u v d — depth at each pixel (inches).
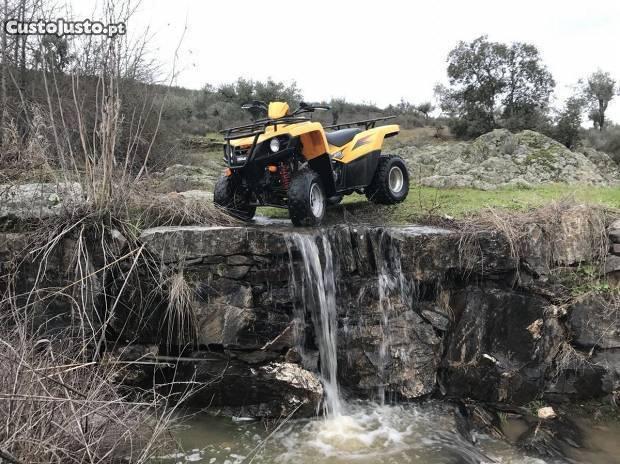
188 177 314.7
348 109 936.9
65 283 167.0
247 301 167.6
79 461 111.2
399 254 176.7
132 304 167.0
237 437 152.1
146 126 349.4
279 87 835.4
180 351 169.0
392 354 174.2
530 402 171.3
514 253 177.5
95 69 220.1
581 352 175.9
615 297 177.6
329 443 149.4
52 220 169.3
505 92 657.0
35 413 109.7
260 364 167.5
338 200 249.1
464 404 172.2
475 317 177.6
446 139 671.8
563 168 354.0
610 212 195.9
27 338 148.9
